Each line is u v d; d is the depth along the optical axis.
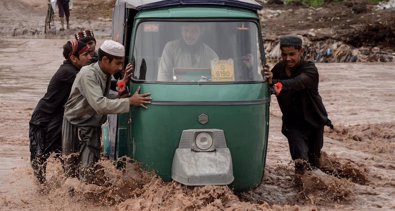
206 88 7.77
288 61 8.62
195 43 8.07
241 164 7.84
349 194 8.88
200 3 8.20
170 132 7.67
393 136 14.15
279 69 8.85
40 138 8.43
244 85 7.88
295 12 35.66
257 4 8.38
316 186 8.84
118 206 7.77
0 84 20.28
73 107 7.96
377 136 14.18
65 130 8.06
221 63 8.01
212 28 8.11
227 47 8.09
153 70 7.96
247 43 8.14
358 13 34.12
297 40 8.60
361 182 9.86
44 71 23.84
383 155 12.41
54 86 8.38
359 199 8.88
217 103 7.67
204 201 7.43
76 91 7.89
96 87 7.78
